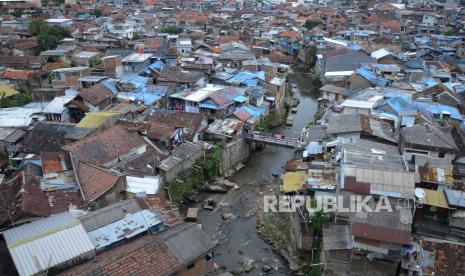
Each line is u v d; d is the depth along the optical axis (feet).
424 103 160.66
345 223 93.97
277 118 203.31
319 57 286.87
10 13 385.29
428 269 77.77
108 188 102.06
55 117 154.61
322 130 146.41
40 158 120.57
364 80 202.18
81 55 242.58
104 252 77.10
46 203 94.07
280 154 177.37
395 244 81.87
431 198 91.91
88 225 83.87
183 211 130.00
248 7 521.65
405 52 279.69
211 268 90.17
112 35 308.81
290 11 476.13
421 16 401.08
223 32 351.87
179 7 504.43
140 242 79.10
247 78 210.18
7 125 141.79
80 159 112.57
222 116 171.83
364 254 85.20
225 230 121.60
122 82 184.34
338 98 198.90
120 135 127.54
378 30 368.07
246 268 104.68
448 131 132.05
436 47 288.71
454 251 79.77
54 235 73.46
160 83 194.29
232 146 158.20
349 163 96.63
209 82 209.46
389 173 90.99
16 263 67.41
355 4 563.48
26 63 229.66
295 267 103.40
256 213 130.52
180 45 271.08
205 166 145.48
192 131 152.97
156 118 158.40
